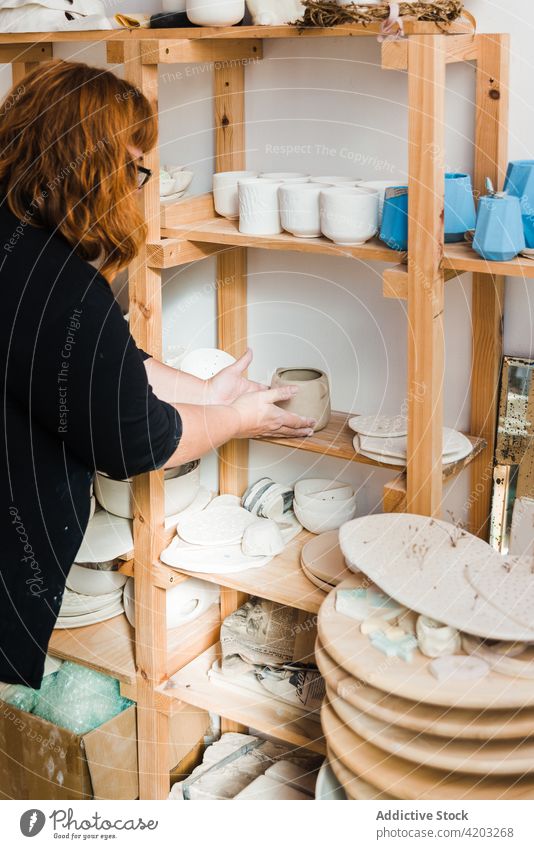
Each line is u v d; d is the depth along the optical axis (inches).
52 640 77.0
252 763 78.5
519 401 64.1
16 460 57.8
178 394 66.7
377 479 73.4
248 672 72.7
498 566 53.6
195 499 76.6
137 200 63.0
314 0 56.4
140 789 76.9
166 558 69.2
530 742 48.4
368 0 54.6
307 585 64.8
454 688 46.7
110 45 60.9
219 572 66.7
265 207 61.9
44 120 54.3
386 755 50.2
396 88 64.4
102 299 55.3
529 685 47.0
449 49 54.9
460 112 62.3
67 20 68.6
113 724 73.6
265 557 68.2
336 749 50.2
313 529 71.0
